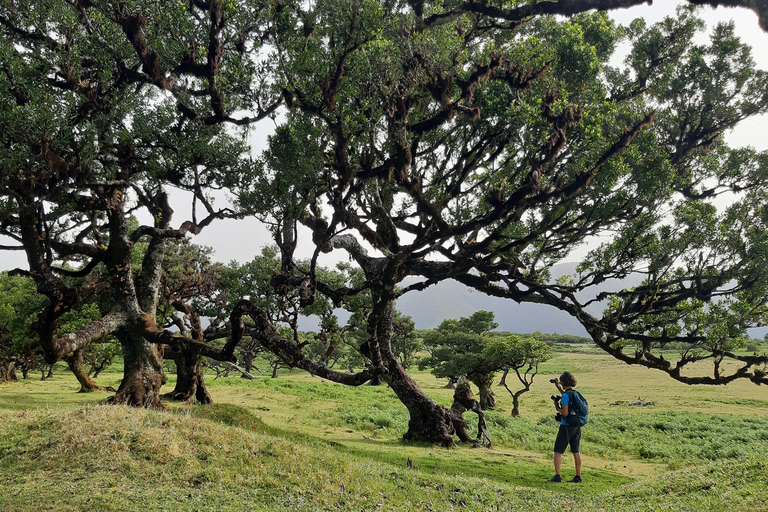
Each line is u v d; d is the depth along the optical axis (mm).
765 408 40031
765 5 5238
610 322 15031
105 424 8461
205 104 14641
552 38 13672
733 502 5734
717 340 14211
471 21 14422
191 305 23422
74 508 5781
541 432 23547
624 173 12422
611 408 40938
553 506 7172
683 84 15875
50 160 11391
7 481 6648
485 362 40094
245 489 6898
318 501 6777
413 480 8648
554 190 12211
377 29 12078
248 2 12922
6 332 29812
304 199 13008
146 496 6293
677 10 16094
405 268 16641
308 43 12555
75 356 27938
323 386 38375
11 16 12664
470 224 12117
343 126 12703
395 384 16422
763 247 13891
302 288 14914
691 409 39406
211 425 9469
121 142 13734
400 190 15609
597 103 13125
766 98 15336
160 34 12297
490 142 14500
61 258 18422
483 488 8367
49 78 12836
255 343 58156
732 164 16219
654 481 8305
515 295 16141
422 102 13555
